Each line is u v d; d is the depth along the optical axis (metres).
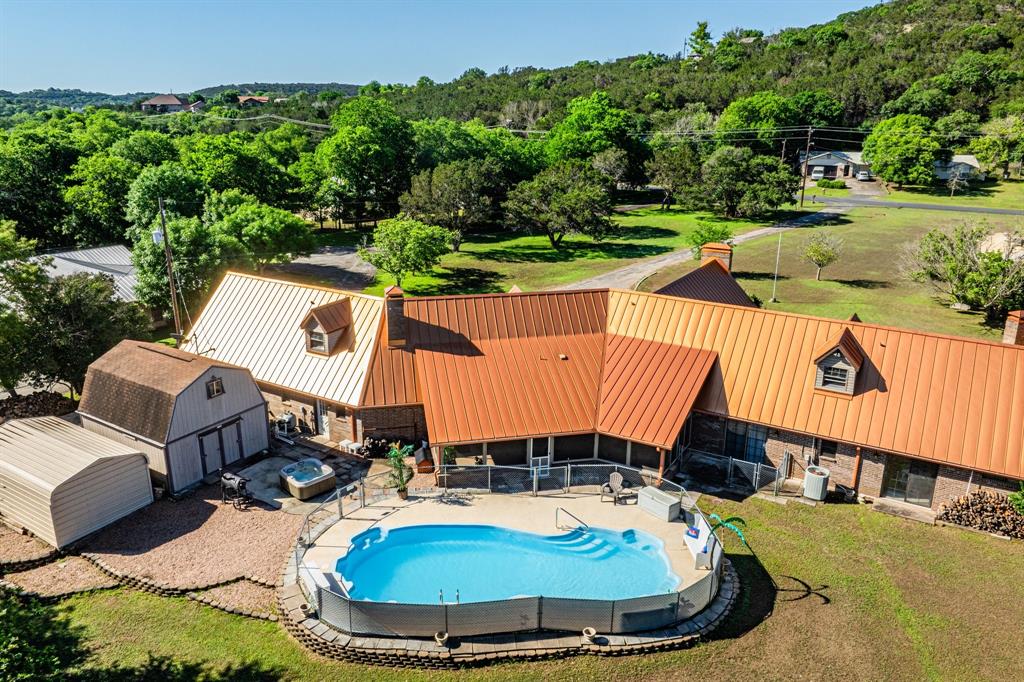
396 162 103.12
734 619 22.97
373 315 36.22
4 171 75.06
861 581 24.81
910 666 21.00
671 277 71.00
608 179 101.50
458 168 84.25
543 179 86.50
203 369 31.42
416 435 34.75
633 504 29.39
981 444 27.70
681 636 21.86
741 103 137.12
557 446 32.47
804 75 166.38
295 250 68.44
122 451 29.00
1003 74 140.88
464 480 30.92
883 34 184.12
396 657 20.89
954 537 27.33
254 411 33.97
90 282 40.19
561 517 28.31
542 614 21.72
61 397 39.88
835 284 68.75
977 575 25.08
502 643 21.42
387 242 63.97
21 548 26.66
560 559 25.94
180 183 72.06
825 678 20.56
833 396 30.73
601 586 24.58
